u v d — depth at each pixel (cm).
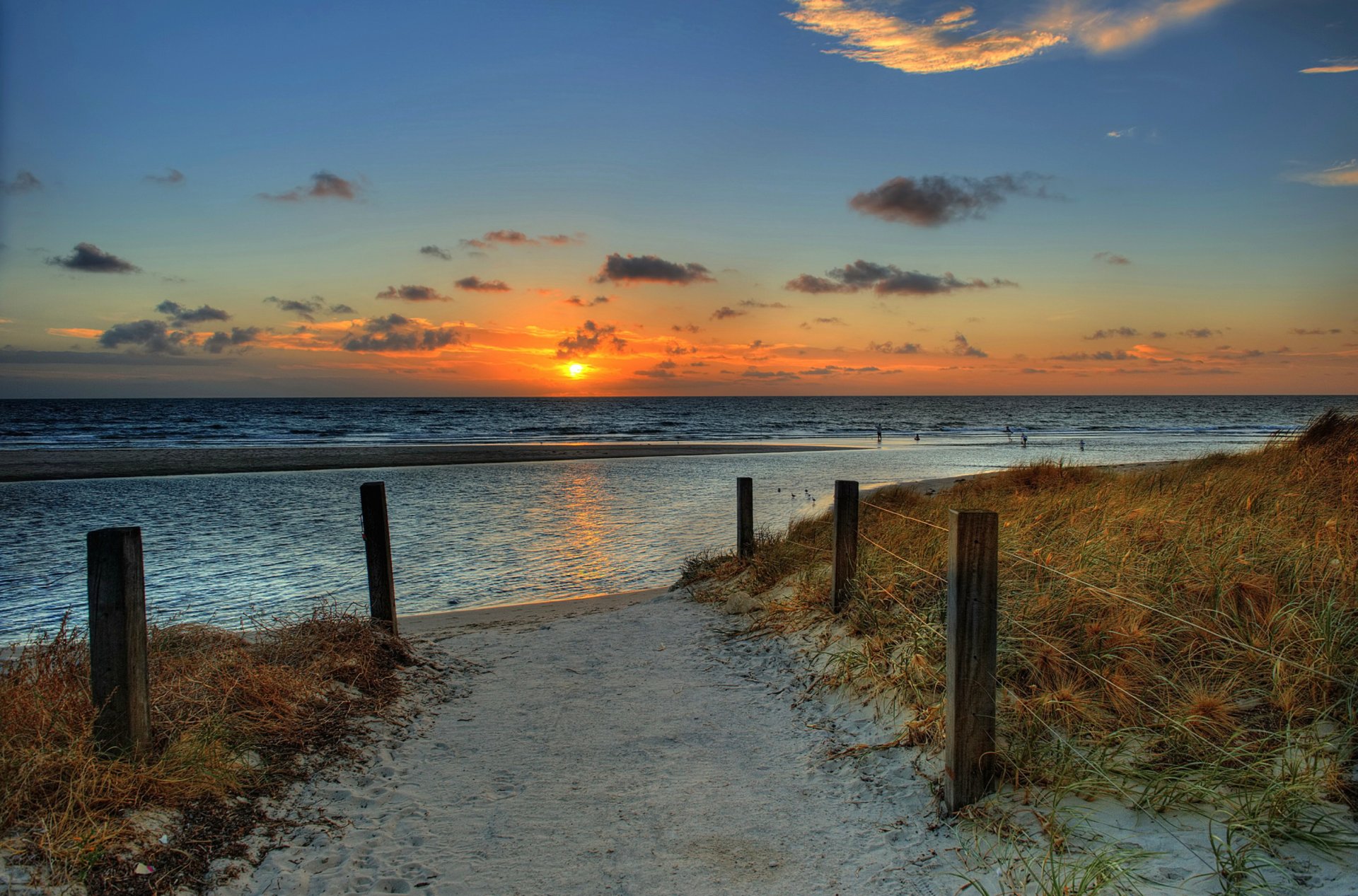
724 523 1780
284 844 388
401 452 4081
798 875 357
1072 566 599
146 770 390
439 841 397
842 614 690
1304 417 9612
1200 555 576
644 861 376
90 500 2194
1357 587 471
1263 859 301
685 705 593
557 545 1534
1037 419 10000
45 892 308
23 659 490
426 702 612
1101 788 372
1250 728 387
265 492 2383
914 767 437
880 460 3688
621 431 7194
